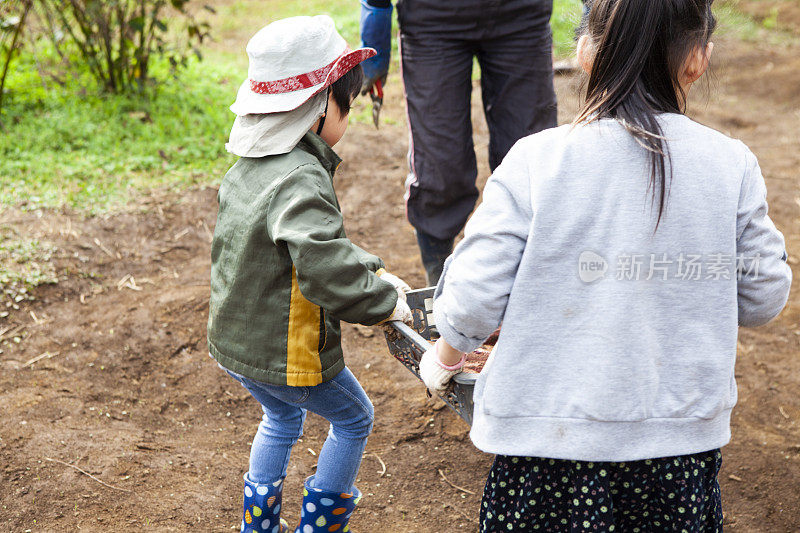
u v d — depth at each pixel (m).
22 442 3.00
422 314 2.34
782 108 7.49
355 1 9.93
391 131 6.41
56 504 2.72
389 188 5.48
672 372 1.58
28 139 5.41
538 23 3.44
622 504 1.69
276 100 2.01
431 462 3.10
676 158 1.54
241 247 2.05
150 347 3.71
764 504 2.94
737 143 1.62
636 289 1.54
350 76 2.14
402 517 2.82
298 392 2.16
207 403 3.41
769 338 4.04
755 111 7.41
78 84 6.30
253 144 2.05
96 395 3.36
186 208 4.96
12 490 2.77
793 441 3.28
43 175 5.08
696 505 1.65
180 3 6.33
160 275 4.30
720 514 1.81
